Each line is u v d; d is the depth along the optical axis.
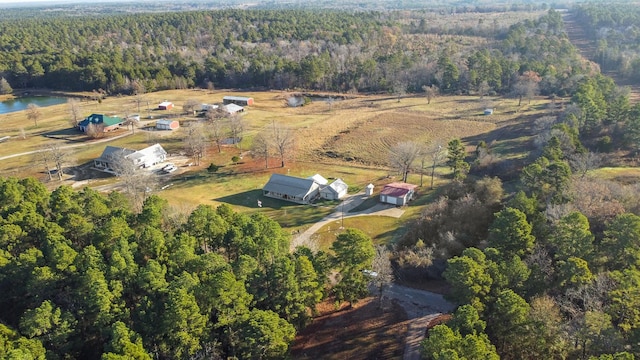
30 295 53.69
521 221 57.84
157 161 118.62
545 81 170.38
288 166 116.81
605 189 70.31
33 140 138.00
